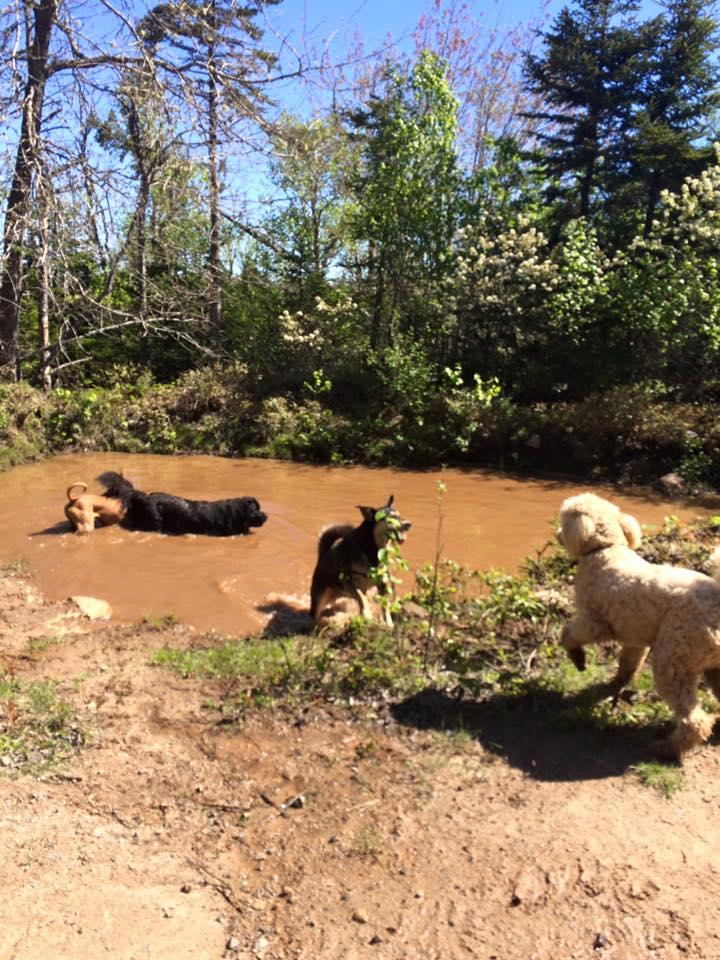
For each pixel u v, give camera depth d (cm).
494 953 304
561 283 1773
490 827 375
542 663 548
